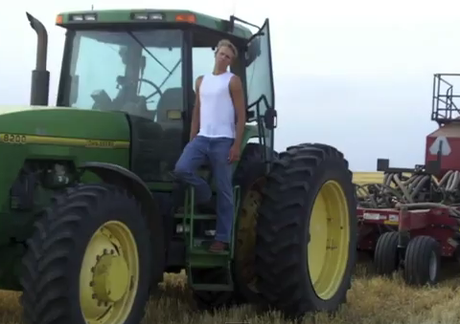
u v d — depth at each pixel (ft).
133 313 19.29
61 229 17.42
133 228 19.12
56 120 19.89
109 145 21.25
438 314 23.79
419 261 30.37
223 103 20.97
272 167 23.29
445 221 33.04
